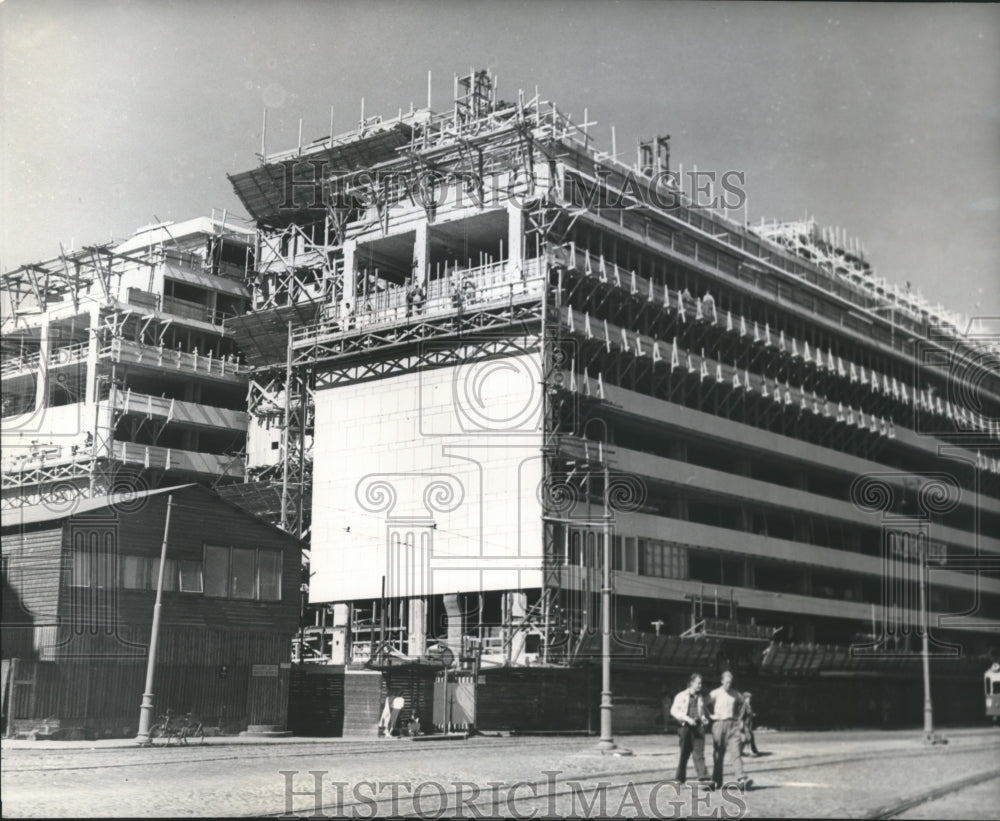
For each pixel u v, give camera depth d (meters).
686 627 42.41
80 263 46.25
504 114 46.59
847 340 39.28
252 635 34.94
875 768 22.98
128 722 32.03
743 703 22.12
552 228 44.81
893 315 38.03
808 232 41.53
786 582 42.41
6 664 31.11
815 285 40.56
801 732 32.00
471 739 35.81
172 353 49.66
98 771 23.62
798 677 38.28
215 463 50.12
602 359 45.00
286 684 35.62
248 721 34.62
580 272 43.97
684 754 20.86
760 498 41.62
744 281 42.16
